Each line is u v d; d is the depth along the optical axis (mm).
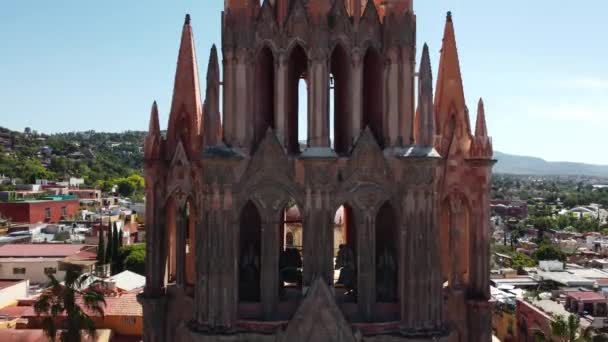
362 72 30516
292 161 29344
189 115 32188
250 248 31562
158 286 32000
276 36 29812
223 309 28453
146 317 31812
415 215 28781
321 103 29172
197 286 28891
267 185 29234
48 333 53312
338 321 28156
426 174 28703
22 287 97062
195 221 31812
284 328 28453
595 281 134875
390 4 30109
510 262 188375
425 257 28719
